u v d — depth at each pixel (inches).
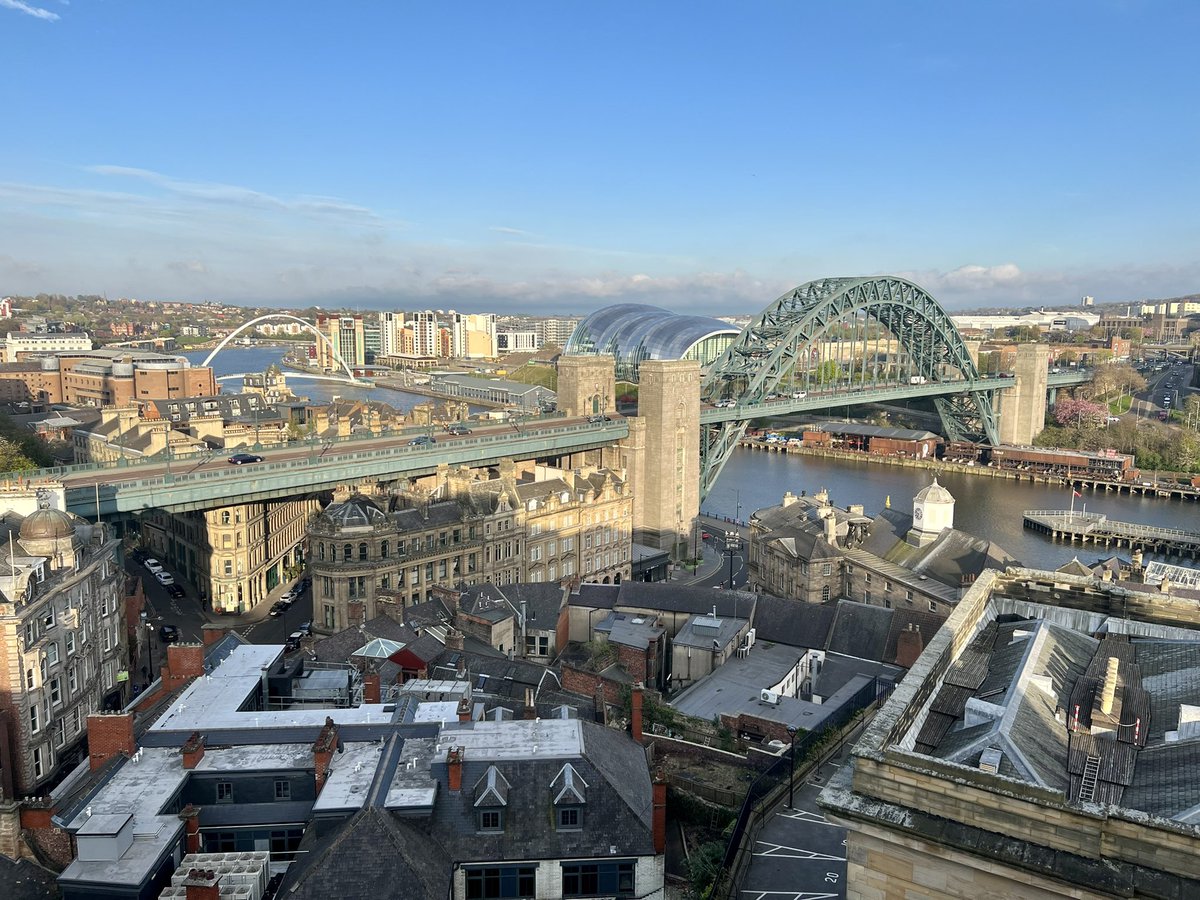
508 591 4200.3
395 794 1891.0
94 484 4475.9
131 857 1748.3
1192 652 1740.9
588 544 6146.7
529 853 1855.3
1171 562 7234.3
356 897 1633.9
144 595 5118.1
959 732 1525.6
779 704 3280.0
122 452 6825.8
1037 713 1512.1
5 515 3469.5
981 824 1203.2
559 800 1899.6
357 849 1705.2
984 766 1327.5
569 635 4276.6
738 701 3351.4
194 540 5733.3
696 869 2194.9
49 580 3046.3
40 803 1870.1
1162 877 1092.5
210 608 5447.8
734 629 3855.8
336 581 4603.8
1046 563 7071.9
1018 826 1177.4
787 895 2148.1
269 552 5890.8
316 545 4687.5
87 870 1712.6
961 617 1909.4
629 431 7194.9
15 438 7539.4
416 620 3779.5
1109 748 1438.2
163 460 5531.5
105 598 3535.9
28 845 1859.0
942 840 1201.4
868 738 1346.0
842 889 2171.5
